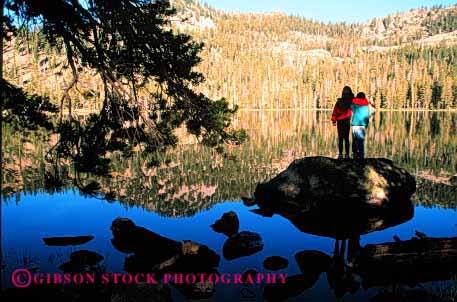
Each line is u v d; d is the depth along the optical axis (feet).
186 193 50.80
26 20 20.29
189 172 68.08
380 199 37.76
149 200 46.68
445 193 45.98
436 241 24.81
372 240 28.99
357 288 20.61
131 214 39.24
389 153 84.23
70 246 28.27
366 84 394.32
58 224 35.14
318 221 34.32
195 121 25.96
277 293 20.17
